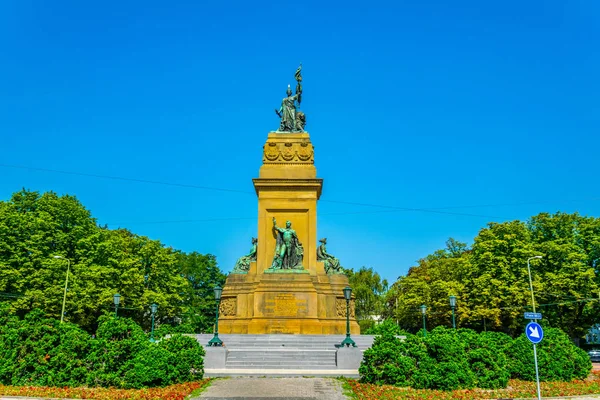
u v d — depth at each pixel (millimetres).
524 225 65438
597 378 28781
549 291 60812
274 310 39625
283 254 41375
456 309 67875
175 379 23531
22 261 53344
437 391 22375
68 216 57594
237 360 30453
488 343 25016
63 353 22891
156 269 69062
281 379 25141
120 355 23219
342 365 29391
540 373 26406
